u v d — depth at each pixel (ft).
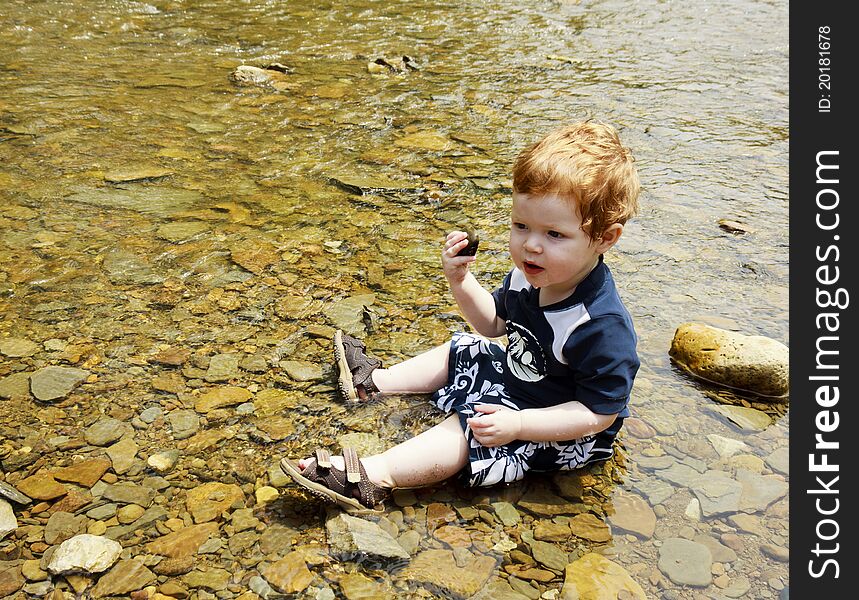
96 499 4.49
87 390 5.15
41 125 8.75
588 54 12.76
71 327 5.66
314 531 4.36
